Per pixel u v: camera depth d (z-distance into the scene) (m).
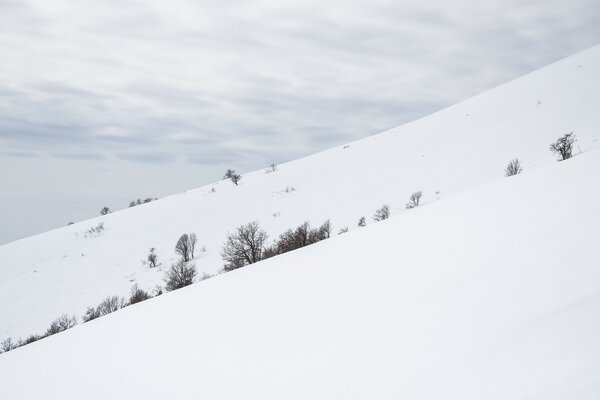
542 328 2.82
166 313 7.71
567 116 48.38
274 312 5.85
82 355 6.49
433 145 59.84
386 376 3.01
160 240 50.78
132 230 58.22
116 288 37.75
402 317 4.08
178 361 4.95
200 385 4.05
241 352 4.64
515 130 51.00
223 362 4.49
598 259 3.61
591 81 58.12
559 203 6.16
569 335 2.60
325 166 68.44
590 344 2.41
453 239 6.29
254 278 8.73
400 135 75.25
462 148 52.41
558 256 4.05
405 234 7.89
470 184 39.44
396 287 5.13
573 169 8.52
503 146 47.25
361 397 2.84
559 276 3.58
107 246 52.88
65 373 5.82
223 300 7.47
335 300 5.50
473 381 2.50
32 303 37.88
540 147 41.84
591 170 7.79
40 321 33.31
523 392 2.19
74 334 8.47
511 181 9.73
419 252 6.33
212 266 37.28
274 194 59.09
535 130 47.88
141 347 6.00
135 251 48.50
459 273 4.73
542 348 2.57
